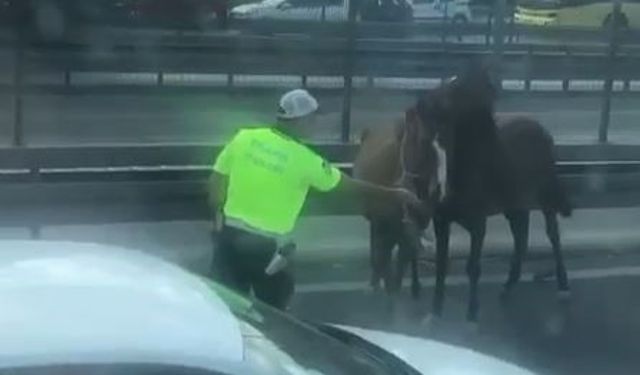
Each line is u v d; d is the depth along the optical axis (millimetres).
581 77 13383
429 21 15523
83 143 11016
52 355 2592
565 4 19641
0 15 10914
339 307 8539
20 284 2941
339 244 10164
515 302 9023
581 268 10148
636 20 18328
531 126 9070
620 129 13766
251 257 6238
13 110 11438
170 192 9516
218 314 3025
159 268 3361
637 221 11648
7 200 8953
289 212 6246
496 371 4031
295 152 6219
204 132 12469
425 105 7926
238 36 12719
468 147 8102
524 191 8812
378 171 8195
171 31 12734
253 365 2787
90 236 9391
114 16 12320
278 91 12828
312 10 14555
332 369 3287
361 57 12453
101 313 2807
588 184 10805
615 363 7574
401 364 3678
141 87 12500
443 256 8328
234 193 6242
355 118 12445
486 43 13445
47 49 11562
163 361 2664
